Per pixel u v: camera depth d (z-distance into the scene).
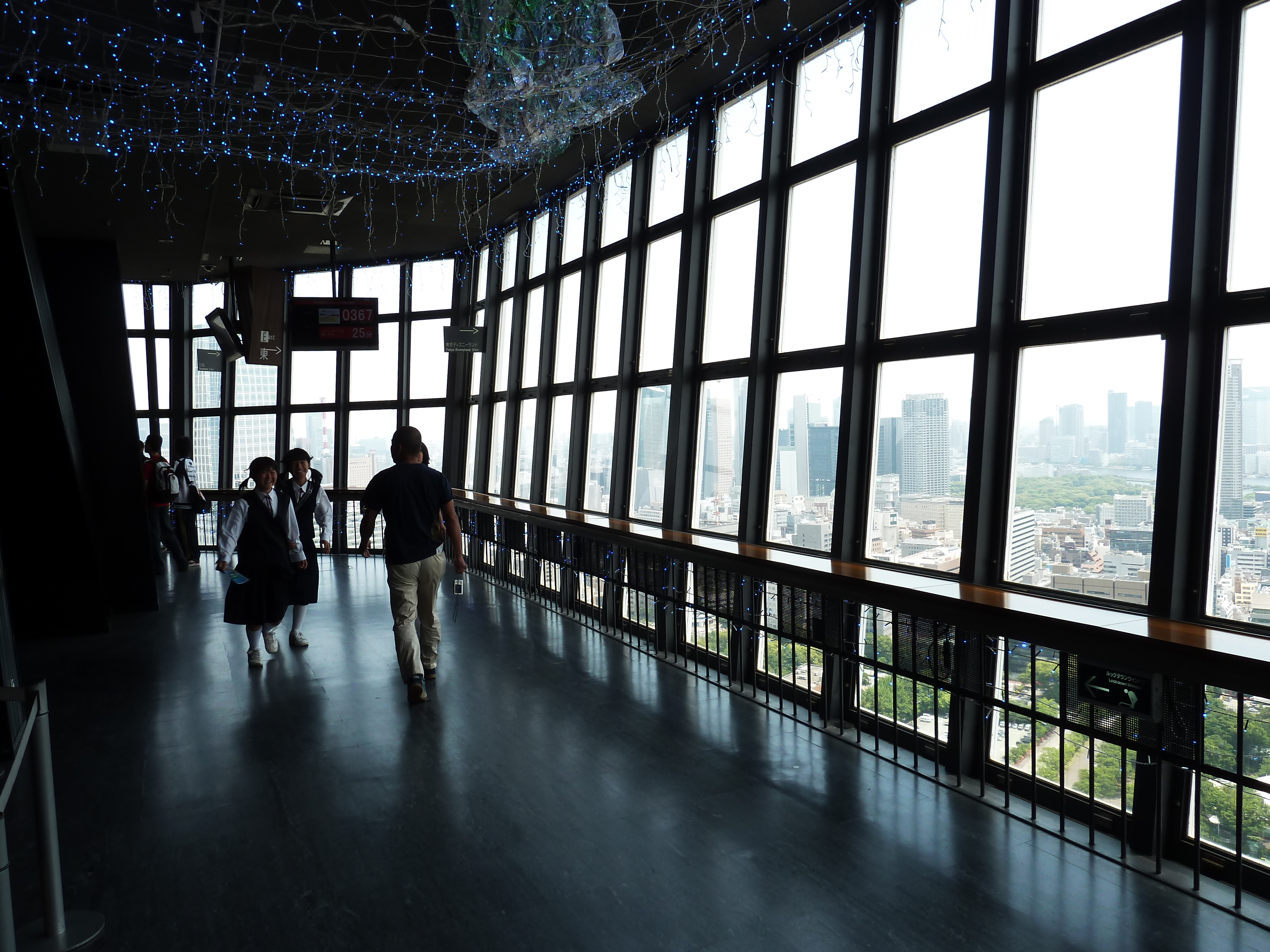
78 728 3.96
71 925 2.25
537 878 2.53
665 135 6.52
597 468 7.57
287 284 11.68
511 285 9.79
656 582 5.38
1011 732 3.41
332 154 6.86
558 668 5.00
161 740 3.79
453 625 6.21
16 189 5.14
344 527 11.09
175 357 12.20
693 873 2.56
